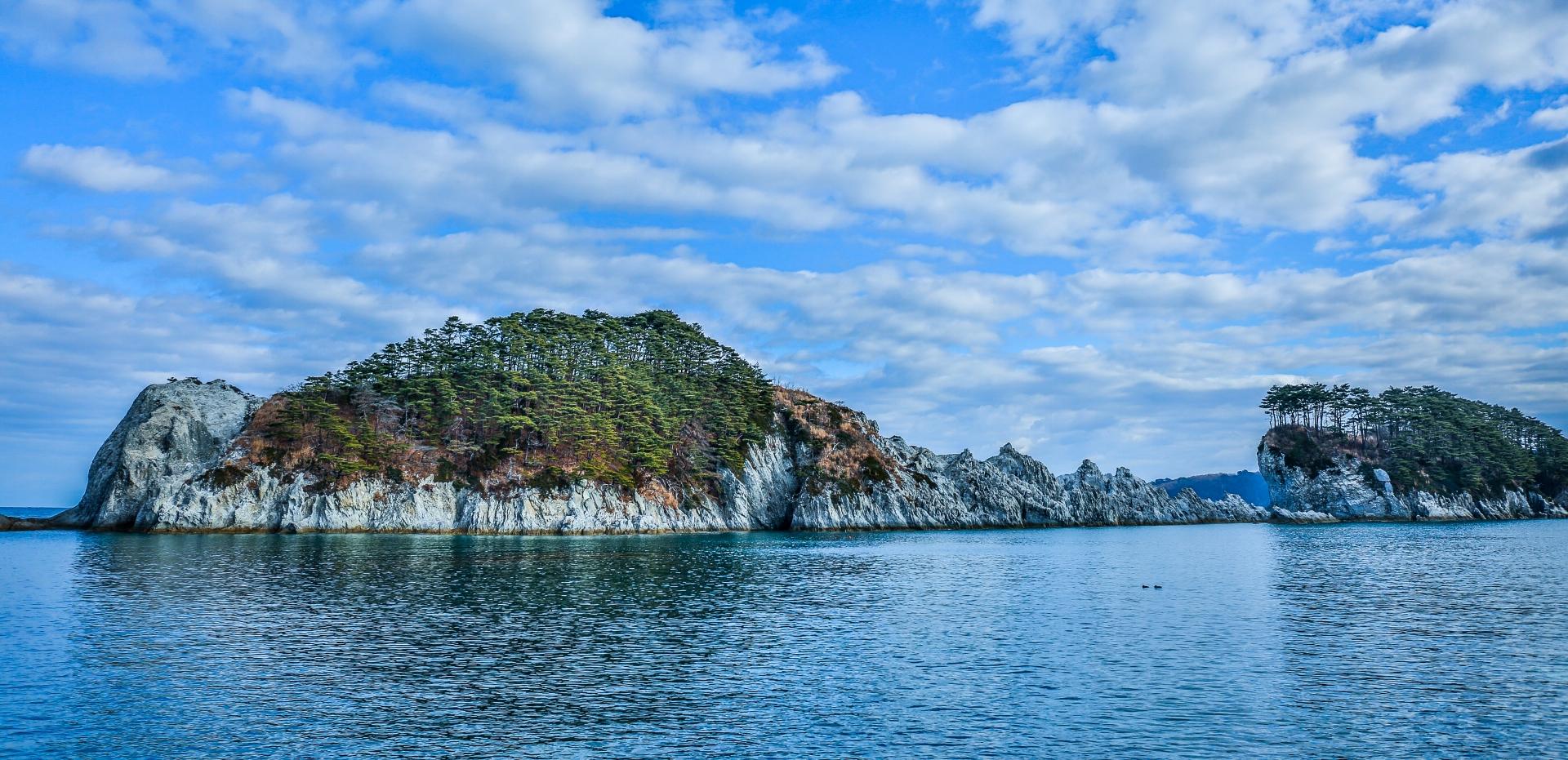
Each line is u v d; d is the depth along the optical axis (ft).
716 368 604.90
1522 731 101.65
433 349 501.56
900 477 582.35
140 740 97.86
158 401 482.28
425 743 97.76
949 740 99.25
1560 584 236.22
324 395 468.75
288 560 284.00
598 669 133.18
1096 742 98.17
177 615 175.83
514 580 237.04
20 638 151.12
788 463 575.38
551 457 473.67
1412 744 97.14
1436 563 306.35
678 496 508.94
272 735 100.17
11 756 92.53
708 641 155.43
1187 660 139.74
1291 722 105.09
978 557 343.87
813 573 272.10
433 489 437.99
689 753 94.94
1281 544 431.02
